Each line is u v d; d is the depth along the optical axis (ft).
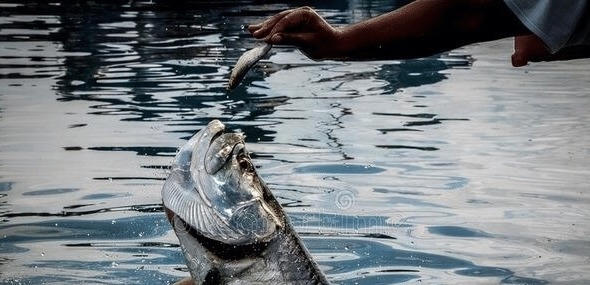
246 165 10.23
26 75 35.14
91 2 57.36
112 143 25.82
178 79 34.71
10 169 23.38
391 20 9.51
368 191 21.77
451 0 9.36
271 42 9.55
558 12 9.02
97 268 17.16
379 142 26.07
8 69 36.19
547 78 35.50
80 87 33.17
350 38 9.58
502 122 28.45
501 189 21.99
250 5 56.65
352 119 28.81
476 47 43.24
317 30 9.61
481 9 9.29
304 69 37.27
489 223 19.75
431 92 33.12
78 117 28.81
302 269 10.20
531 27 9.04
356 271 17.16
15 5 55.62
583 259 17.79
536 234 19.13
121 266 17.26
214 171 10.07
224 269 10.11
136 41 42.96
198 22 49.08
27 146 25.49
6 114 29.14
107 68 36.65
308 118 28.86
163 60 38.34
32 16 50.88
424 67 38.06
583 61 39.01
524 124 28.25
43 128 27.43
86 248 18.13
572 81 34.88
